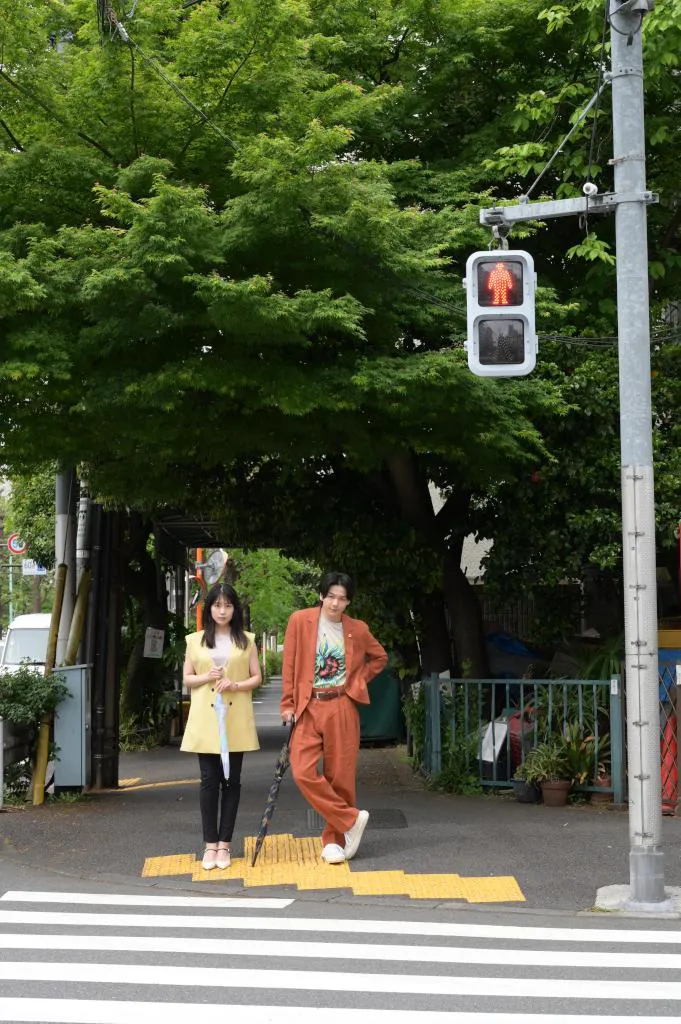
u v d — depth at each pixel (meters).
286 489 14.50
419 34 13.23
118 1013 5.42
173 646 22.16
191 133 10.91
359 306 10.05
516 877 8.49
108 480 13.55
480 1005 5.55
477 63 13.34
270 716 33.50
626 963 6.32
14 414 10.98
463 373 10.34
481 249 12.12
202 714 8.91
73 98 10.77
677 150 13.27
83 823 10.91
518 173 13.07
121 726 21.48
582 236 13.16
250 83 10.79
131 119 10.73
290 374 10.24
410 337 11.89
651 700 7.79
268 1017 5.36
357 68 13.53
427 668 14.84
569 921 7.37
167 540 22.28
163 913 7.61
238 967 6.23
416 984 5.90
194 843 9.90
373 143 13.42
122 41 10.30
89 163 10.54
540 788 11.83
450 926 7.20
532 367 8.23
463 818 10.85
